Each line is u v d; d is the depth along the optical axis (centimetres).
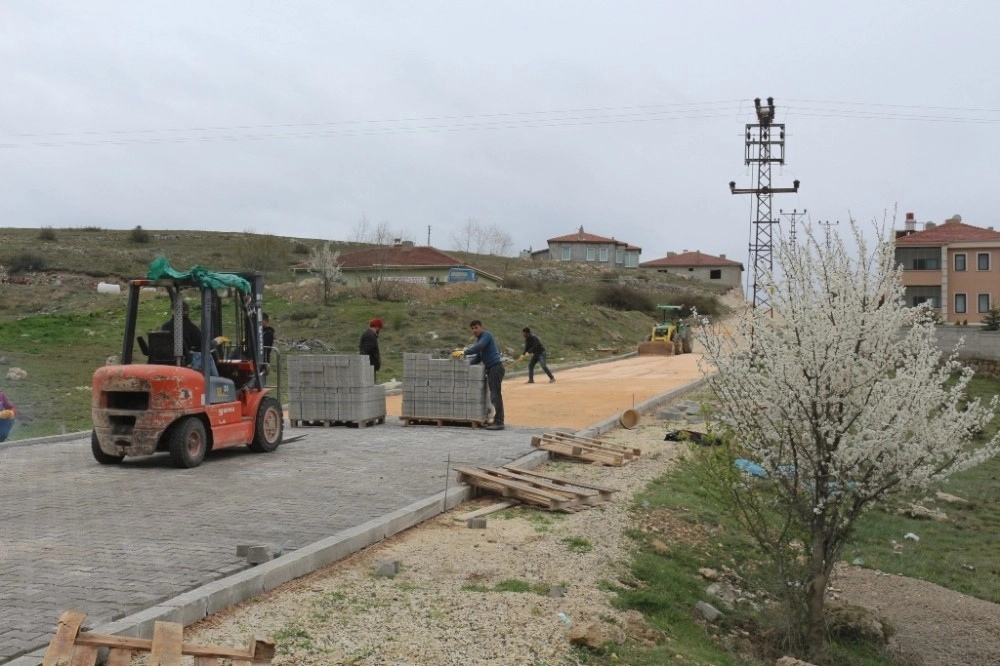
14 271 6150
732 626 811
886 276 799
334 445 1435
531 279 7588
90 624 553
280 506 946
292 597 654
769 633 809
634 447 1488
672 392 2309
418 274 6088
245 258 6906
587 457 1340
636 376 2958
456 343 3666
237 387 1358
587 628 629
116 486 1066
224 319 1498
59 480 1105
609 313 5538
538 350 2711
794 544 1030
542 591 726
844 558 1191
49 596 619
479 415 1684
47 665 471
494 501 1045
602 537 922
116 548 756
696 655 678
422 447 1410
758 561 1004
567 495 1026
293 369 1709
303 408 1706
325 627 599
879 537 1326
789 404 792
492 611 659
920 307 802
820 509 800
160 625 491
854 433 795
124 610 589
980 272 5856
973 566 1227
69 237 8494
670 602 788
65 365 2595
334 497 998
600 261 10175
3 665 490
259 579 660
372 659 556
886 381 779
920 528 1410
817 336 779
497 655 586
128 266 6631
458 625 626
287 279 6316
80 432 1555
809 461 807
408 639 592
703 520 1095
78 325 3469
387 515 887
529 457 1297
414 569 748
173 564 704
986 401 2755
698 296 7550
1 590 633
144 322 3559
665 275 9544
